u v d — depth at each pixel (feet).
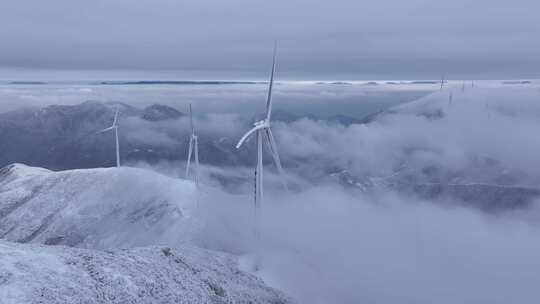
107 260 138.51
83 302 110.22
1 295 101.55
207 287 150.51
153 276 138.92
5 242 136.05
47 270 118.21
